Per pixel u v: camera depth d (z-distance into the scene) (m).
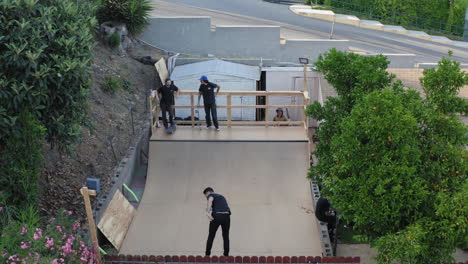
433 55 21.20
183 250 9.81
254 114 16.48
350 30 22.52
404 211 7.25
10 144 8.03
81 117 9.88
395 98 7.38
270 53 17.81
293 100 17.14
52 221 8.08
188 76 15.91
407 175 7.05
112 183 10.84
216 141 12.75
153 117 14.10
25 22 7.89
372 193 7.30
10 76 7.98
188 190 11.62
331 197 7.86
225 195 11.48
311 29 21.80
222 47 17.83
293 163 12.30
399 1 26.58
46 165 10.21
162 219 10.73
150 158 12.48
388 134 7.11
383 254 7.00
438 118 7.62
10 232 7.25
